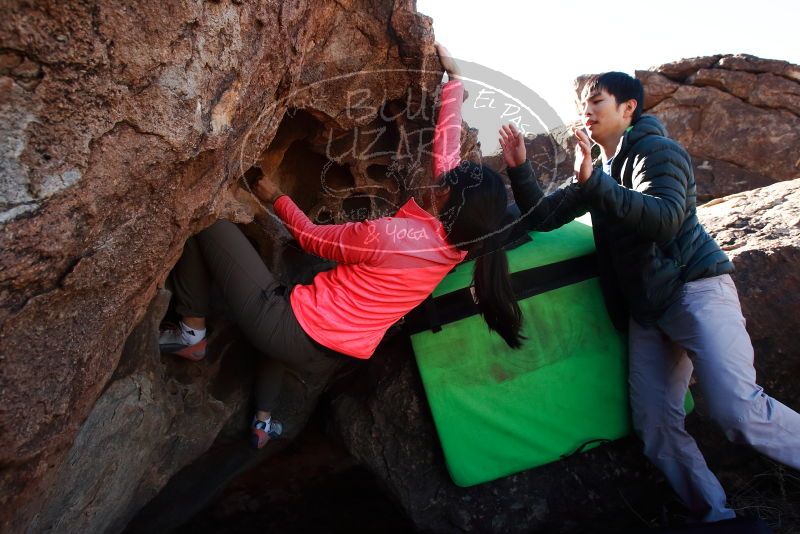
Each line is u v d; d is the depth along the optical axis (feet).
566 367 8.04
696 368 6.84
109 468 5.54
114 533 6.63
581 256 8.22
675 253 6.86
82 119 3.39
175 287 6.51
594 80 7.41
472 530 8.05
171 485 7.85
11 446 3.70
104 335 4.43
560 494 8.13
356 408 8.71
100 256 3.94
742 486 8.10
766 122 14.34
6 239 3.20
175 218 4.68
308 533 9.60
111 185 3.75
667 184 6.47
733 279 8.34
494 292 7.01
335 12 5.98
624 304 7.84
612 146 7.52
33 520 4.60
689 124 15.02
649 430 7.69
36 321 3.64
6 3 2.87
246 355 8.05
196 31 3.90
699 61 15.01
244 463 8.21
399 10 6.18
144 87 3.68
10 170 3.14
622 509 8.11
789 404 8.09
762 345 8.13
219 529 9.44
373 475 8.57
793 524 7.61
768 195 9.91
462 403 7.96
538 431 8.04
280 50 5.03
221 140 4.59
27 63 3.05
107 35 3.33
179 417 6.95
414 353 8.05
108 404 5.18
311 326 6.43
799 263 8.11
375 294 6.40
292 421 8.65
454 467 7.98
